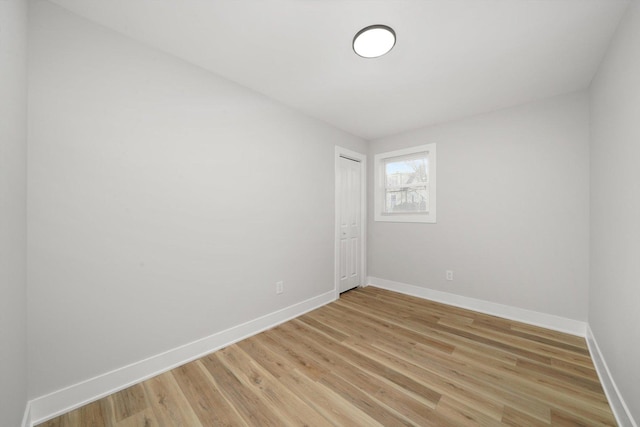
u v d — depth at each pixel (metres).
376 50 1.73
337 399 1.51
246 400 1.51
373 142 3.88
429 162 3.28
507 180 2.70
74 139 1.45
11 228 1.07
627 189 1.37
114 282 1.59
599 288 1.90
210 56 1.88
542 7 1.40
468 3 1.38
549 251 2.46
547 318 2.46
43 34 1.36
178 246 1.88
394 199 3.71
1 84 0.97
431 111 2.83
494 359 1.92
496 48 1.76
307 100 2.58
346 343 2.18
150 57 1.75
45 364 1.36
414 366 1.84
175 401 1.50
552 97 2.46
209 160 2.06
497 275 2.77
